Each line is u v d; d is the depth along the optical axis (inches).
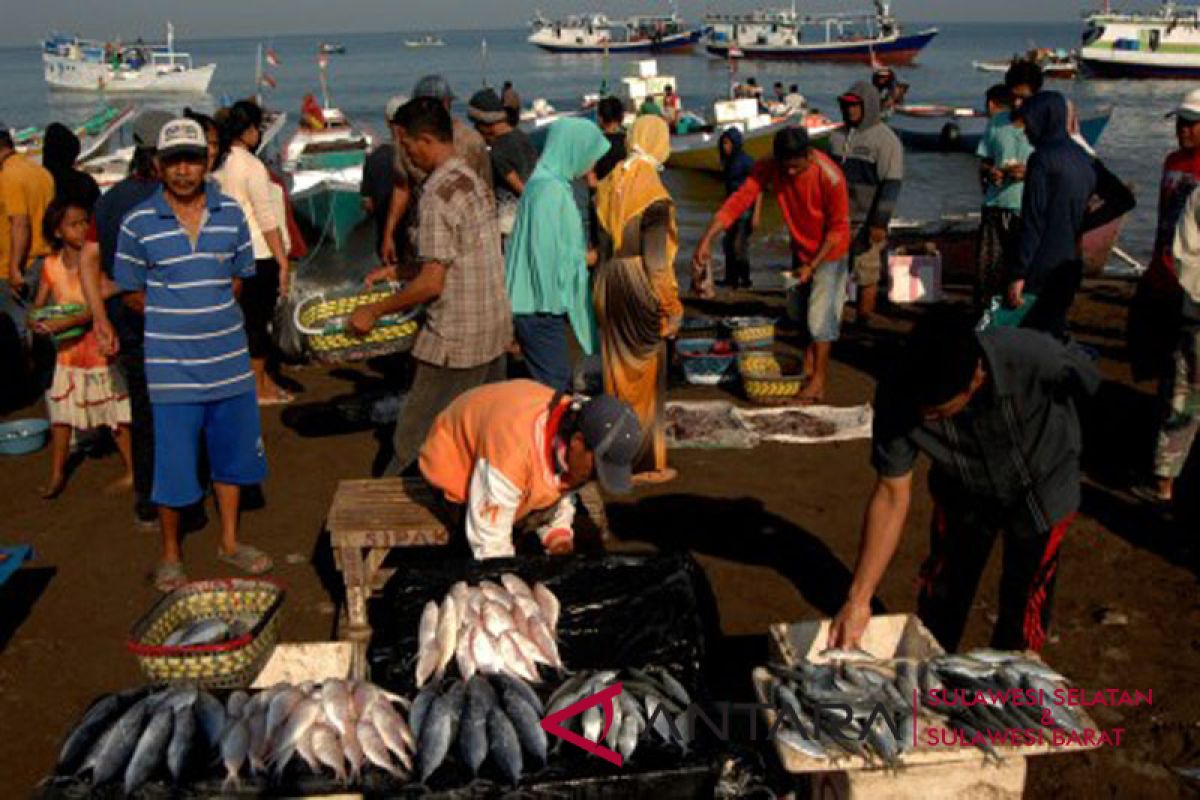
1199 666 185.3
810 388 316.2
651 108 727.7
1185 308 228.5
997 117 358.3
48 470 279.3
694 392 332.8
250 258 205.9
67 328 245.3
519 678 145.0
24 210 329.4
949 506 164.6
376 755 131.0
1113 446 282.5
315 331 250.2
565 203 234.2
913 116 1288.1
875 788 130.3
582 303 242.2
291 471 274.1
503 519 165.5
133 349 224.2
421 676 146.6
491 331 216.4
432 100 211.0
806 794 143.0
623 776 130.0
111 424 256.4
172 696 138.7
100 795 127.9
